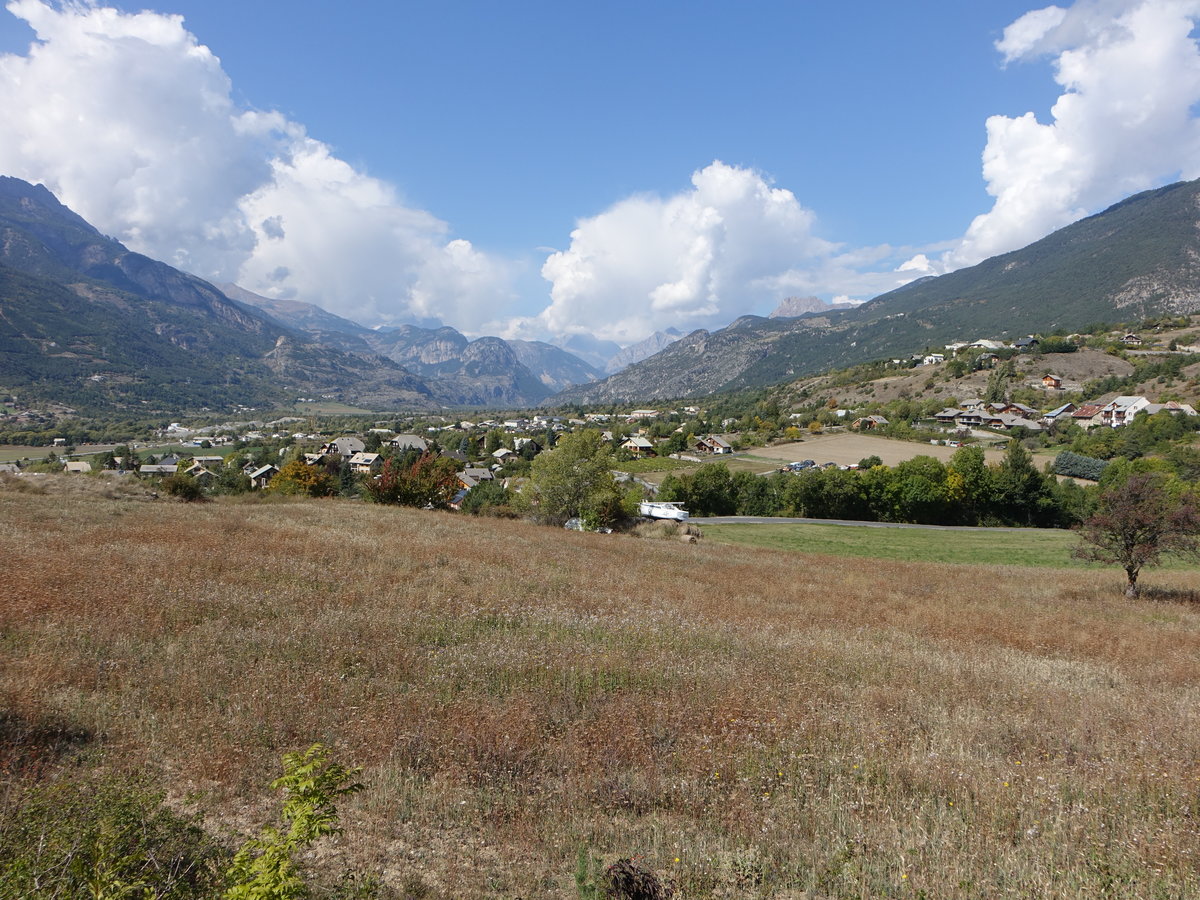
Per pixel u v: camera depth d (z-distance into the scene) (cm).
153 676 822
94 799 473
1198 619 1997
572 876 484
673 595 1806
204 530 2069
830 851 523
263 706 744
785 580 2438
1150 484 2434
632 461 10681
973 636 1548
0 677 771
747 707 848
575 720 781
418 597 1409
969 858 513
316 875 450
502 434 17962
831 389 19862
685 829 560
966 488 6700
